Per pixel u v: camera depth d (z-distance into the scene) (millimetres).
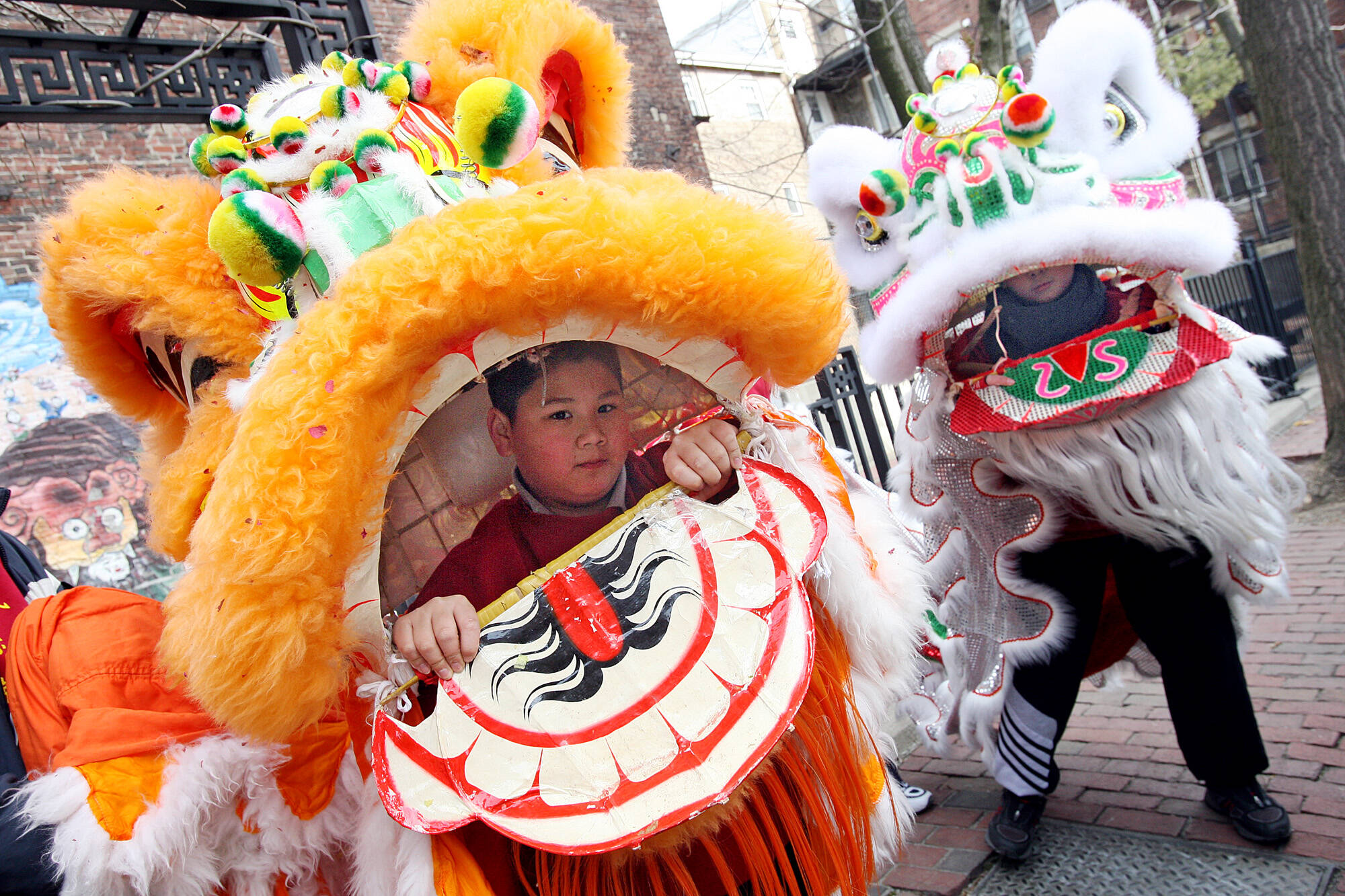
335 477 934
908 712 2605
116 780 1012
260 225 1009
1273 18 5484
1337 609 3633
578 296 1007
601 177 1160
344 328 942
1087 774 2691
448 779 1037
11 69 3283
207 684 942
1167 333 1954
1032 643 2174
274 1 3639
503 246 944
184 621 961
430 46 1472
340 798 1193
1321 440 6363
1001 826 2318
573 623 1109
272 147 1201
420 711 1156
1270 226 15492
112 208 1202
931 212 1997
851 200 2164
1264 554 2045
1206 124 15688
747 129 13484
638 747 1069
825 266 1113
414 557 1153
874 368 2148
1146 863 2180
